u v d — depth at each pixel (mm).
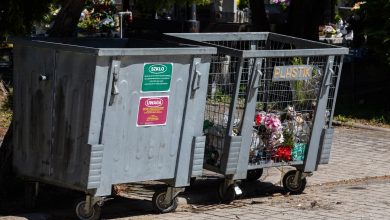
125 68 10188
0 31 12469
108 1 26281
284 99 12375
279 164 12461
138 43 12070
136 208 11656
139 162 10633
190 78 10914
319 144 12781
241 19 40188
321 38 36969
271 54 11617
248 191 12992
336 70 12773
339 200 12695
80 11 11789
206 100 11883
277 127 12156
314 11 27969
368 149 17344
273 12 37938
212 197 12531
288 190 13008
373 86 24500
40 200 11836
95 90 9922
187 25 22672
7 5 12141
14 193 11773
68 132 10234
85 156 10062
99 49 9766
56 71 10281
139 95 10422
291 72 12102
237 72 11469
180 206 11977
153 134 10703
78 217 10516
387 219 11562
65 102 10227
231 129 11648
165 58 10578
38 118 10578
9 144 11406
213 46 11750
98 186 10172
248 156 11930
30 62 10602
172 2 12914
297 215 11602
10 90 20047
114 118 10203
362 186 13852
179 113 10930
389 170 15258
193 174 11227
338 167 15305
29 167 10812
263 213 11672
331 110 12828
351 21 25281
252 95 11672
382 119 21016
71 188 10359
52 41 11156
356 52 25609
